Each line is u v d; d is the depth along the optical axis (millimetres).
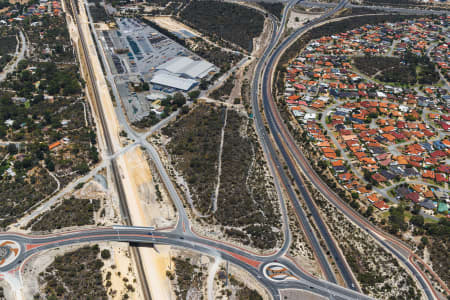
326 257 169250
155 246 171000
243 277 158875
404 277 159750
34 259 160250
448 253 168000
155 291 154250
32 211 184500
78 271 157250
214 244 172500
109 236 173250
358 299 152000
